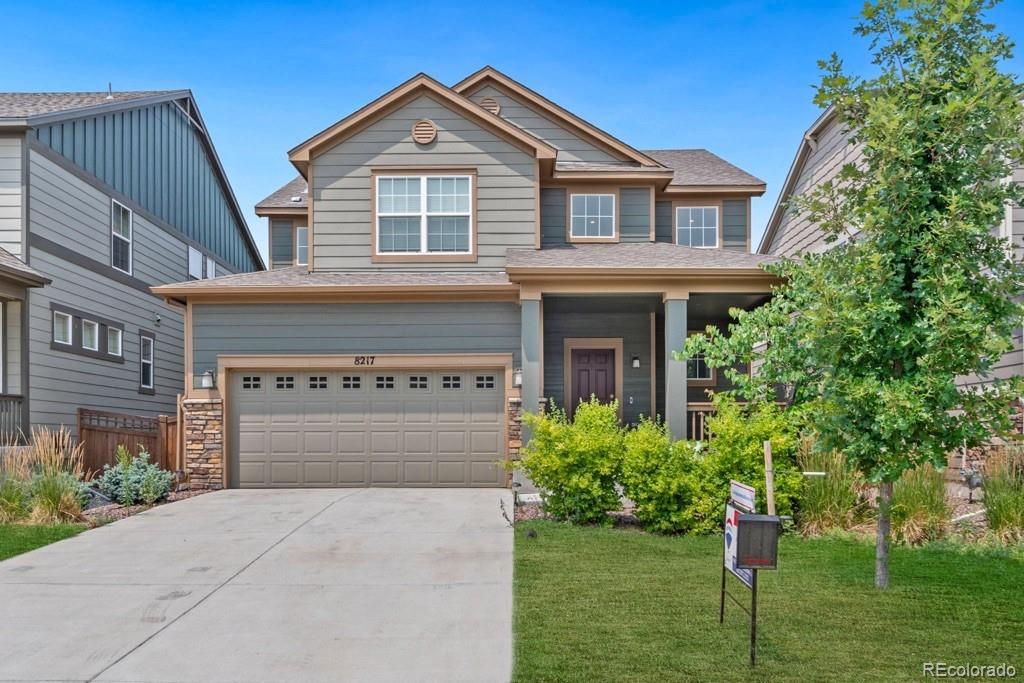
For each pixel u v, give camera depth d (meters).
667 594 6.43
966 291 5.74
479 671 4.90
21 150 13.80
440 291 13.27
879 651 5.05
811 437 8.31
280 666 5.02
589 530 9.37
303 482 13.43
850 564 7.41
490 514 10.46
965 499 10.03
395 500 11.77
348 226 14.48
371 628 5.75
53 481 10.32
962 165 6.03
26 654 5.26
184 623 5.91
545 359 15.61
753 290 12.56
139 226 18.70
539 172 15.04
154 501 11.55
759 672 4.71
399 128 14.56
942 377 5.78
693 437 12.72
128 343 18.05
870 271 6.18
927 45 5.95
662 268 12.31
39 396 14.12
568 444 9.54
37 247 14.09
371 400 13.48
